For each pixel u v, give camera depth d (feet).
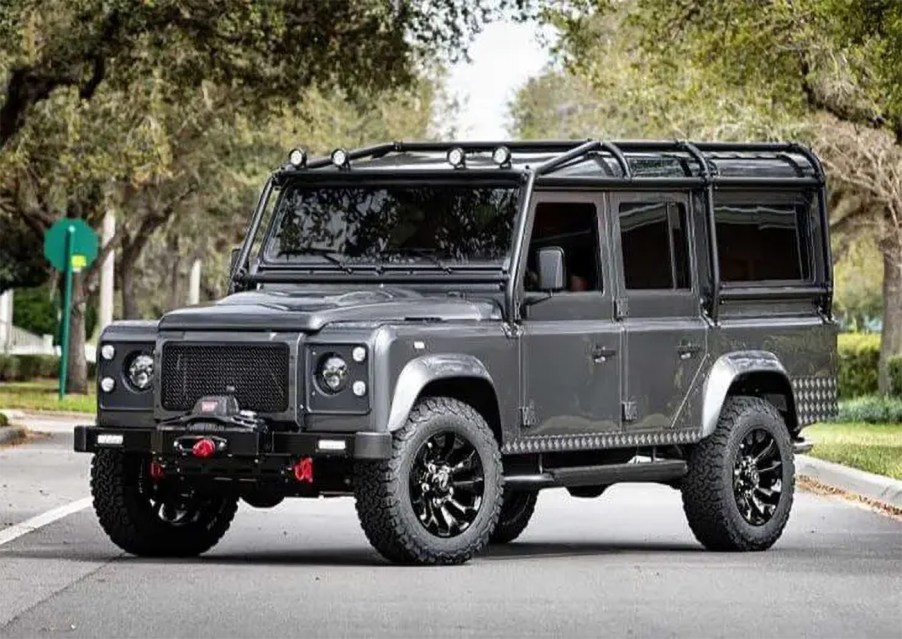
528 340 50.65
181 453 48.26
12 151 146.30
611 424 52.65
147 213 191.21
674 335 54.34
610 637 37.35
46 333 289.12
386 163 53.42
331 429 47.55
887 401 128.88
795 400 58.13
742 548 55.31
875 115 112.57
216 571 47.55
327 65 115.14
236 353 48.24
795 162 58.75
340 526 60.54
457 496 49.06
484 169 51.70
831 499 72.95
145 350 49.62
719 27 108.27
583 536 59.26
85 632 37.86
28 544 54.65
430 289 51.42
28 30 107.45
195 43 111.96
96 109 149.89
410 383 47.60
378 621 39.19
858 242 183.83
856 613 40.83
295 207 53.88
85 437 49.67
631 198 53.98
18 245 205.87
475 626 38.58
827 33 100.73
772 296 57.41
